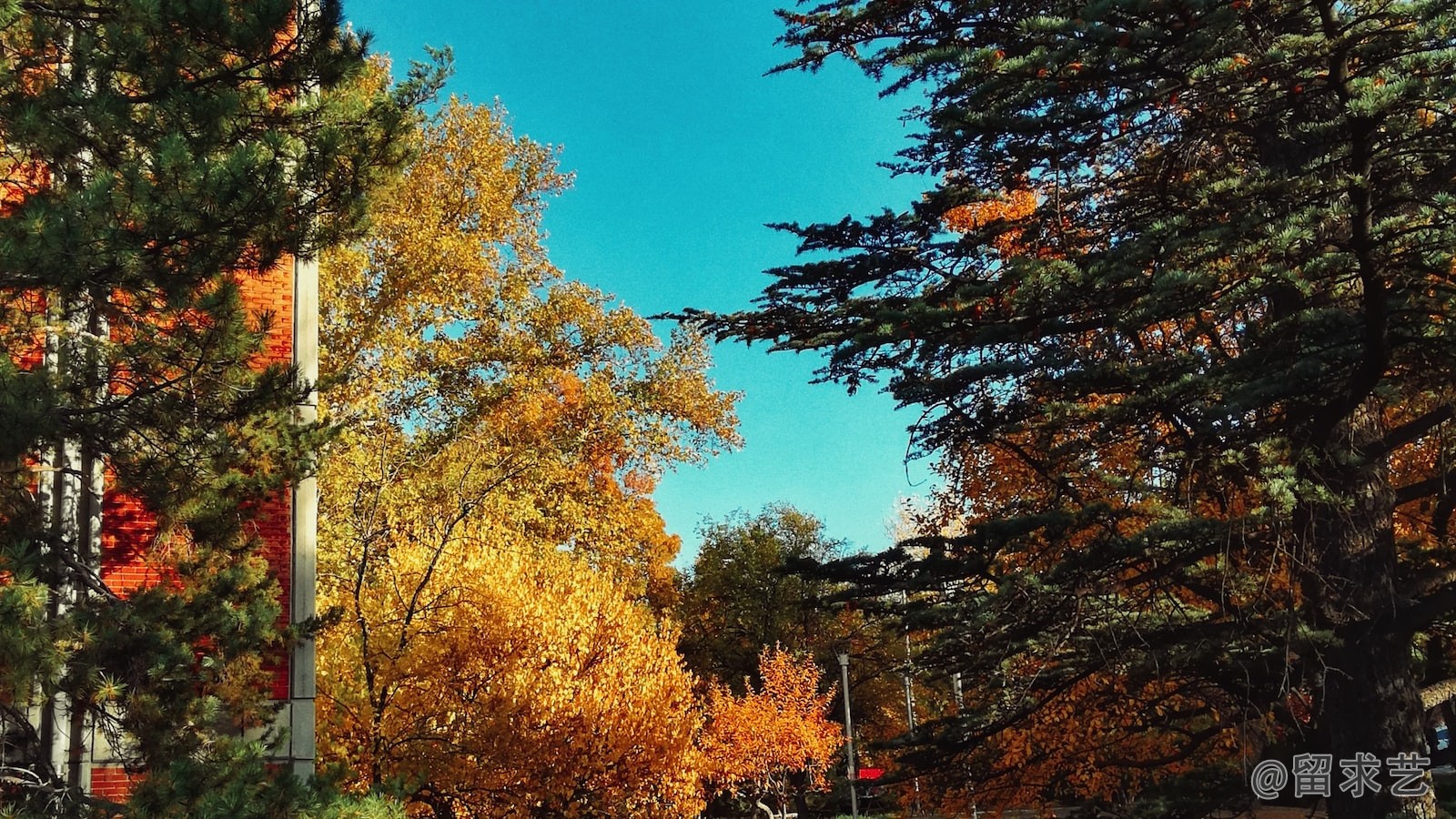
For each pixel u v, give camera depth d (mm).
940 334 10703
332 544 20156
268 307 13891
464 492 23672
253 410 9602
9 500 9047
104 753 11211
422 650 17797
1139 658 11359
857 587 11820
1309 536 10898
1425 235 9391
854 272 11695
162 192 7984
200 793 7730
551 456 29375
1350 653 10898
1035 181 11664
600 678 19172
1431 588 11664
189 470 9633
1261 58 9352
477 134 28969
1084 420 10609
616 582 28359
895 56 11188
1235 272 9734
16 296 8727
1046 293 10016
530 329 29750
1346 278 9945
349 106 9234
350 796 9242
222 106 8484
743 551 50531
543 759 18141
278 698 12633
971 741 12680
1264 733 11750
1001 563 11781
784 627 49438
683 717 21062
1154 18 9211
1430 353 9711
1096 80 10062
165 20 8602
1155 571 11234
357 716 17359
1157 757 14477
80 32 8914
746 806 39125
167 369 9445
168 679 8703
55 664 7605
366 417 25469
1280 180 9391
